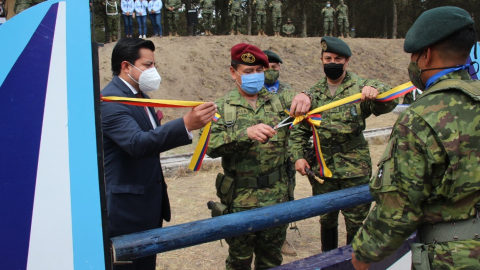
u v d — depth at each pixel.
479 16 27.25
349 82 3.01
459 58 1.43
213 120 2.51
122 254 1.48
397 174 1.38
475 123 1.33
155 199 2.15
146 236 1.55
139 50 2.02
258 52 2.43
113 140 1.88
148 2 15.38
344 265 2.21
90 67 1.36
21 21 1.38
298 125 3.06
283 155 2.59
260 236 2.57
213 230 1.69
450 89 1.37
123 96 2.00
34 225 1.29
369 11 29.88
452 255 1.37
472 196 1.37
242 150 2.46
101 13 17.97
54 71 1.35
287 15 29.50
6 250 1.28
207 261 3.60
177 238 1.60
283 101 2.69
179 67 14.23
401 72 17.84
